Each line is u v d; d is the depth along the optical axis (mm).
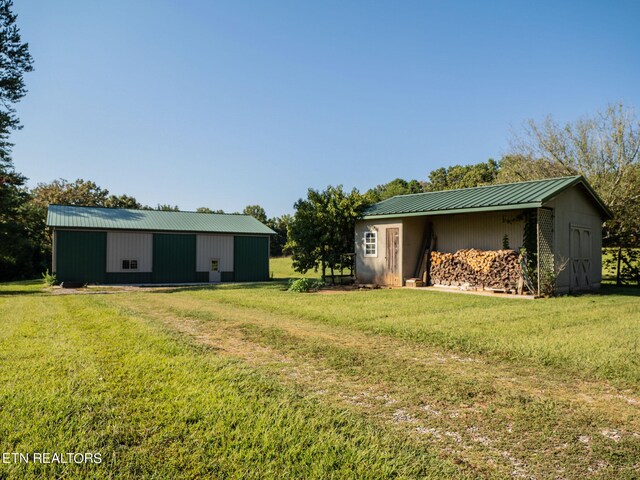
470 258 15234
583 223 15867
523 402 4203
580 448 3270
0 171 22547
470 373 5102
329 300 11828
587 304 11172
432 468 2926
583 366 5309
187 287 18984
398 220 16734
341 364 5438
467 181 52062
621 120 23547
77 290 18281
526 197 13414
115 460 2920
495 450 3230
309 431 3408
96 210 24344
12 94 21516
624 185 22266
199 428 3408
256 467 2877
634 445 3318
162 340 6500
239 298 12523
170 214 25938
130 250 22234
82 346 6043
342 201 18297
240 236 25047
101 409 3717
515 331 7332
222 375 4742
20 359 5273
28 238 29547
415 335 7035
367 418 3773
